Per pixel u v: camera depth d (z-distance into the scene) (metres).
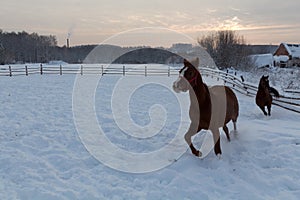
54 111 10.62
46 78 25.89
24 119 9.23
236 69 33.44
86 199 4.07
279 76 23.36
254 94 14.09
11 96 14.54
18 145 6.41
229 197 4.10
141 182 4.60
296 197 4.00
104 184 4.54
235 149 5.86
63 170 5.13
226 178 4.62
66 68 34.81
